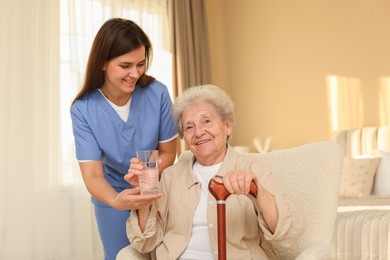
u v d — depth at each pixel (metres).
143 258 1.70
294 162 1.83
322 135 5.20
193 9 5.61
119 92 2.00
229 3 5.92
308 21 5.31
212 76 6.02
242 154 1.89
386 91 4.79
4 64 3.98
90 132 2.02
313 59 5.27
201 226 1.68
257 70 5.70
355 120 4.98
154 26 5.24
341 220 2.78
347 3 5.04
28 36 4.12
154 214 1.64
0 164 3.93
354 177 4.14
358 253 2.70
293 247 1.74
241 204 1.65
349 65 5.02
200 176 1.75
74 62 4.43
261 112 5.66
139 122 2.09
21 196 4.02
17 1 4.08
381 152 4.29
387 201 3.64
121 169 2.12
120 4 4.86
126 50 1.82
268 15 5.61
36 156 4.16
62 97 4.38
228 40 5.93
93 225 4.54
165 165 2.14
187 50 5.51
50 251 4.21
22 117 4.05
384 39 4.80
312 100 5.28
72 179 4.39
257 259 1.61
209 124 1.71
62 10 4.42
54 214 4.24
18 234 3.99
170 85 5.38
